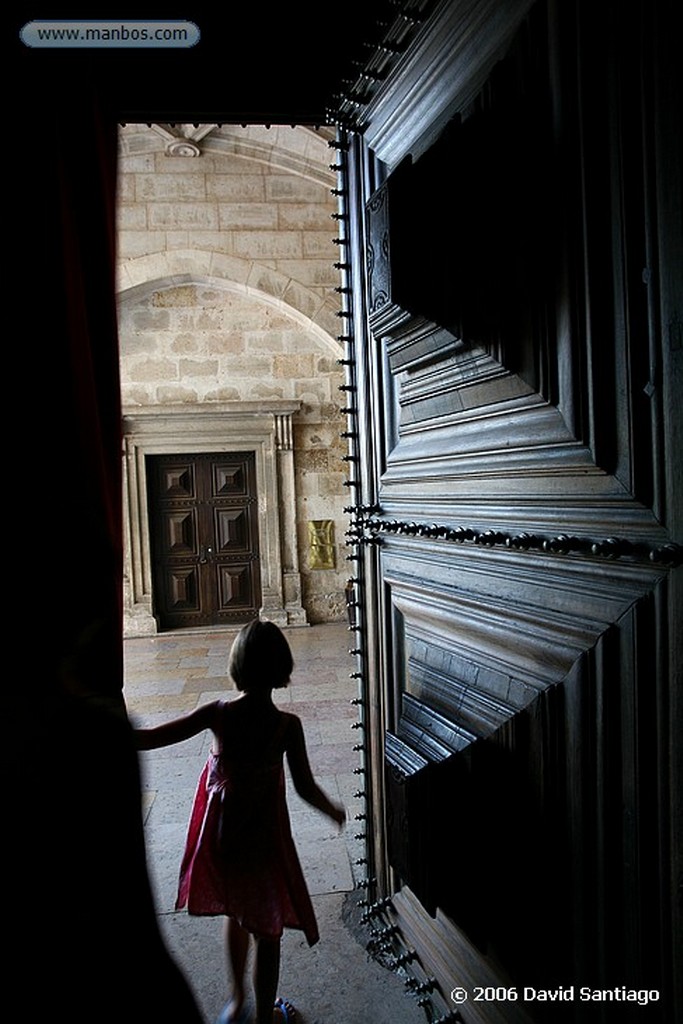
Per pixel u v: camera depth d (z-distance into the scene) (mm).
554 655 1261
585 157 1092
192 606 8742
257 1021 1770
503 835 1424
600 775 1115
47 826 673
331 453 8789
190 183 7719
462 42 1502
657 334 967
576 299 1137
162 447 8453
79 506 913
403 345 1774
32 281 1329
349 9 1917
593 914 1162
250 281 7812
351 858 2910
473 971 1660
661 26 924
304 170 7625
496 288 1341
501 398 1406
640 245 1009
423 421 1851
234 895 1762
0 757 684
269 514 8617
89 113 1684
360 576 2395
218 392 8555
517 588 1383
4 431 1163
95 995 658
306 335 8680
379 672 2256
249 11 1922
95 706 745
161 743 1796
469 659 1642
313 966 2172
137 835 737
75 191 1649
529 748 1335
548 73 1194
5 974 641
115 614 1666
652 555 939
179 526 8672
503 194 1316
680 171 902
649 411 1005
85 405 1480
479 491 1544
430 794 1553
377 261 1648
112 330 1723
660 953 1018
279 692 5664
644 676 1021
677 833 962
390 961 2166
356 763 4031
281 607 8641
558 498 1234
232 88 2100
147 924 723
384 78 1910
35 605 806
